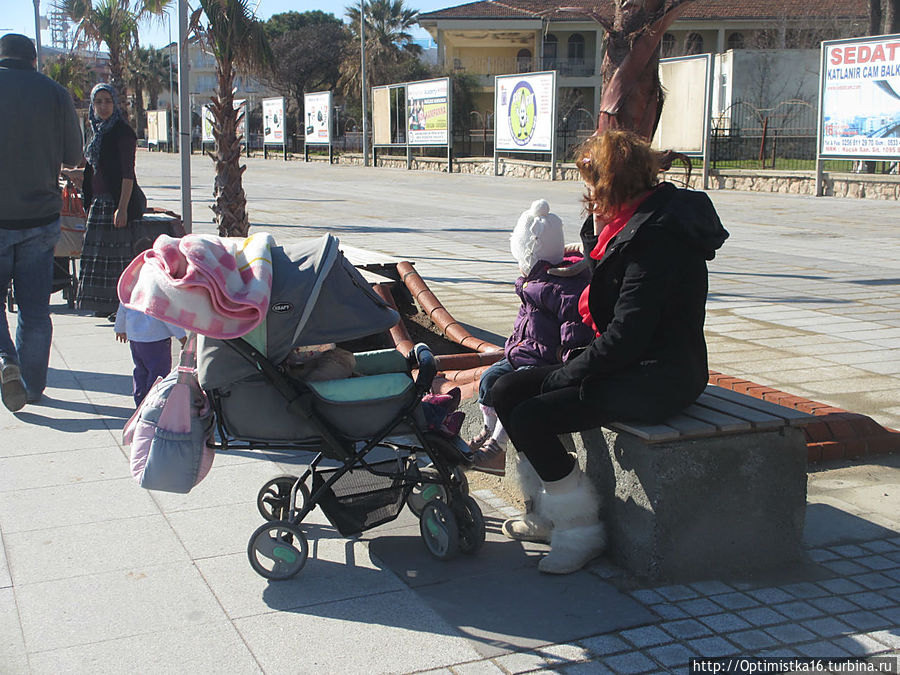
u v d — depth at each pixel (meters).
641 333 3.37
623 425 3.62
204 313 3.37
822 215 19.34
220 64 10.52
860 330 8.42
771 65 36.75
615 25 4.88
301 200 24.27
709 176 26.88
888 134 21.17
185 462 3.59
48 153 5.63
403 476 3.89
